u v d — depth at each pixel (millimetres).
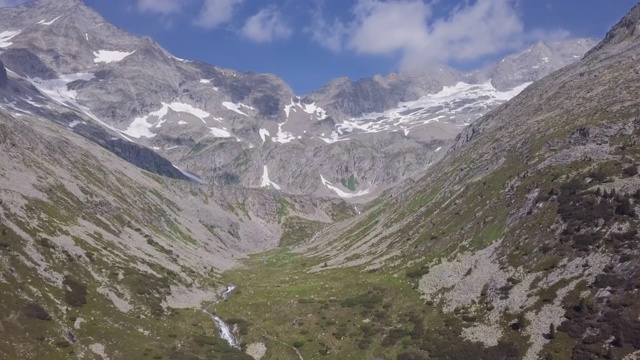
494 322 115750
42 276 127688
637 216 118688
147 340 123125
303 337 135000
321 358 123938
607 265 111188
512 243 138875
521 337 107000
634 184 128875
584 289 109312
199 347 126750
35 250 134750
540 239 131750
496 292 124625
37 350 102625
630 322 97438
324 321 140500
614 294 104375
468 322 119750
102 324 122125
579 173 145500
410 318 130250
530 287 119625
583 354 95625
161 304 147625
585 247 119188
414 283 147250
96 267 146750
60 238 149625
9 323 105938
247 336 137750
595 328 99812
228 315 151375
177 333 131875
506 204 157375
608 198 128250
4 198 150375
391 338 124375
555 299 111500
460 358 108500
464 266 142875
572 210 131500
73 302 125562
